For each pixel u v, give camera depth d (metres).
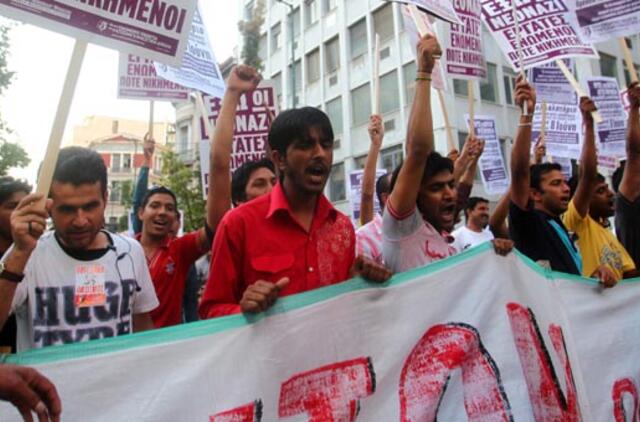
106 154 49.25
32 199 1.46
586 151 3.40
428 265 2.09
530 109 2.73
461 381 2.02
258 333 1.71
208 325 1.65
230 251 1.96
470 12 3.48
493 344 2.13
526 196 2.79
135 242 2.20
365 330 1.90
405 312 1.99
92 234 1.91
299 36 22.27
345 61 19.69
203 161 3.98
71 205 1.85
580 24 3.55
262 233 1.96
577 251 3.14
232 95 2.53
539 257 2.87
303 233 2.00
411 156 2.04
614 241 3.57
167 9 1.79
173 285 3.06
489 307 2.16
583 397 2.41
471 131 3.61
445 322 2.06
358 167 19.08
